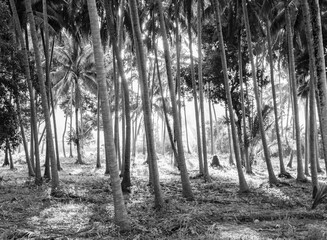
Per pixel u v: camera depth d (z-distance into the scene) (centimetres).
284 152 3738
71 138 3478
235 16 1814
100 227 831
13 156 3638
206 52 2077
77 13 2034
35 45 1327
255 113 2194
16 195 1258
